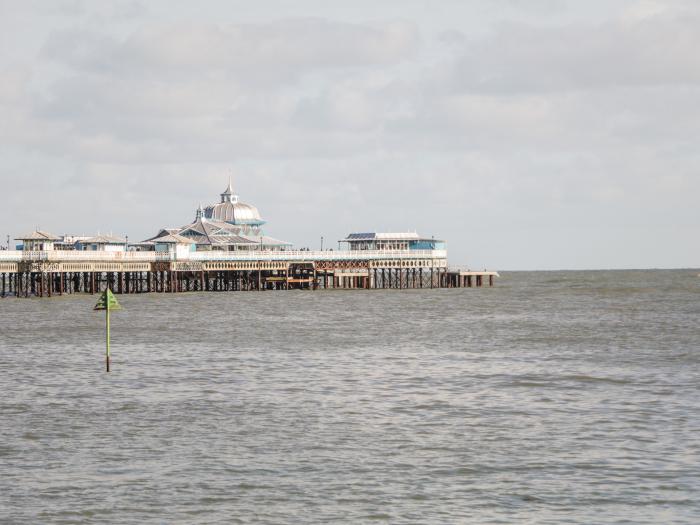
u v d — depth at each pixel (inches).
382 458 3427.7
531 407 4392.2
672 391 4805.6
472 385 5064.0
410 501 2933.1
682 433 3786.9
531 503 2913.4
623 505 2886.3
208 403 4520.2
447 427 3944.4
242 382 5196.9
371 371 5634.8
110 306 5664.4
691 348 6820.9
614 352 6614.2
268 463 3363.7
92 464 3353.8
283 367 5836.6
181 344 7239.2
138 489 3053.6
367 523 2751.0
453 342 7406.5
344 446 3607.3
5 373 5565.9
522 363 6003.9
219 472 3248.0
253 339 7637.8
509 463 3353.8
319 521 2765.7
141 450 3555.6
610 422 4023.1
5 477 3196.4
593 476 3184.1
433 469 3280.0
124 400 4608.8
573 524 2728.8
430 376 5413.4
